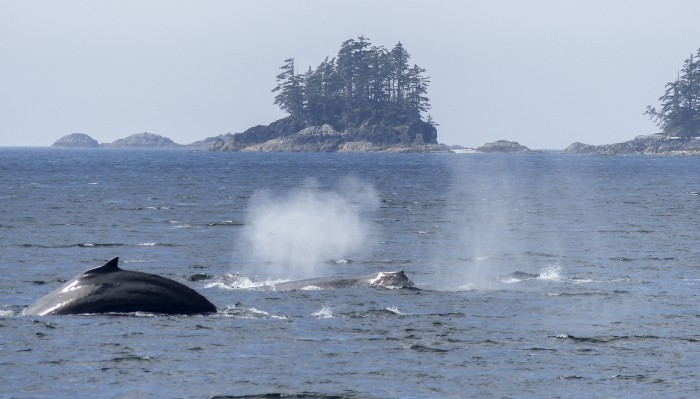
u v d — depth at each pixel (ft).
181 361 306.35
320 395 276.00
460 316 379.96
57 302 360.69
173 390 278.67
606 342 339.98
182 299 367.45
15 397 270.46
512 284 466.70
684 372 302.86
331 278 446.60
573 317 382.01
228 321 359.25
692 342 341.00
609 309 400.06
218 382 286.46
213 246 638.94
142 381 286.25
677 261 570.87
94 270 367.86
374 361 311.06
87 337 329.31
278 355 315.58
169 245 634.84
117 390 278.05
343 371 299.58
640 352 326.44
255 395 275.18
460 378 294.05
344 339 338.13
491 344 334.85
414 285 446.60
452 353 322.34
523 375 297.94
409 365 306.96
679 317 384.27
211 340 331.16
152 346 321.52
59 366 298.97
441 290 441.68
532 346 333.01
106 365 300.81
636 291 447.83
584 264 556.92
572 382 291.38
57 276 480.23
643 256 597.11
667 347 333.62
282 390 279.90
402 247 650.43
